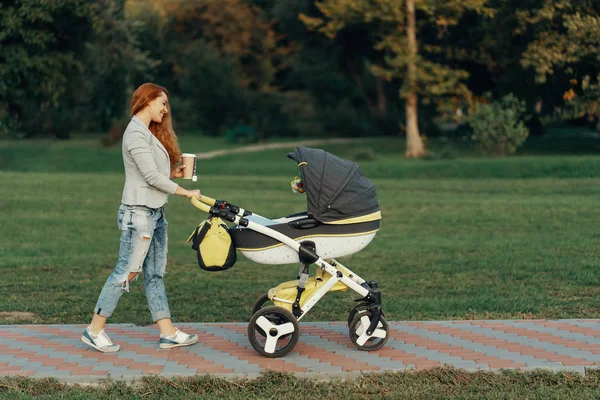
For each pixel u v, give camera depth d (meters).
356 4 34.28
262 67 55.47
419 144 36.00
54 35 30.06
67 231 12.86
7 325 6.39
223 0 55.59
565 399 4.53
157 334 6.05
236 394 4.67
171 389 4.73
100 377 4.88
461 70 36.25
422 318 6.80
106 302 5.45
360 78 53.34
